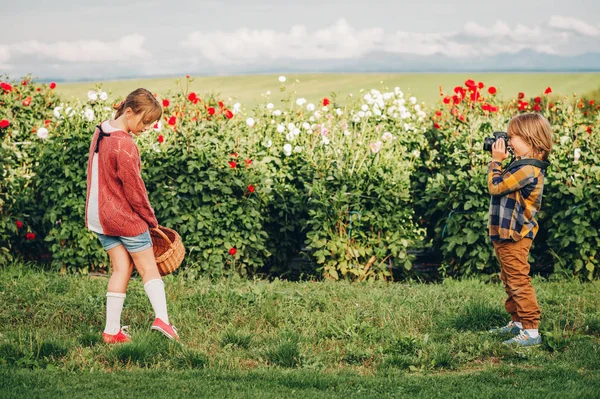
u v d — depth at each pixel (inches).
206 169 278.1
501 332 195.9
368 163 293.7
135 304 215.6
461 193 276.5
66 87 1897.1
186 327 196.1
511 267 187.2
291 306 219.1
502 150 185.6
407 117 357.7
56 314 204.8
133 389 148.8
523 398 146.3
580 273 276.8
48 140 291.6
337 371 167.8
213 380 157.1
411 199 300.5
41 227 299.7
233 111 323.3
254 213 277.0
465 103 328.8
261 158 301.1
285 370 167.3
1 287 232.1
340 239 277.1
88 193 177.9
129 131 179.2
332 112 348.5
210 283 256.5
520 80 1798.7
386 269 286.8
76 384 151.1
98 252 277.0
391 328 200.7
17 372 156.9
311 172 299.3
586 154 281.3
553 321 201.6
